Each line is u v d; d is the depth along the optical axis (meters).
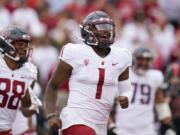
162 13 45.25
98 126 20.06
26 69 20.48
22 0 39.47
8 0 39.09
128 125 26.69
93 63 19.84
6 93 20.23
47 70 36.75
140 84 26.86
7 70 20.25
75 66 19.81
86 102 19.84
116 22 40.44
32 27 38.53
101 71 19.84
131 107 26.66
